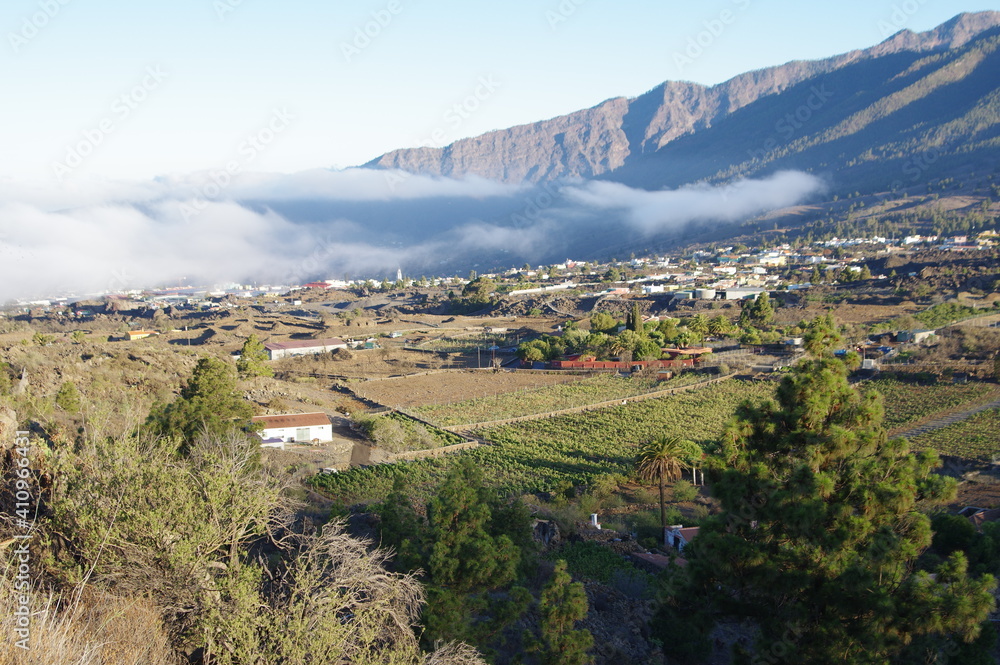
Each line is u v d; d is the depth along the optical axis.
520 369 136.75
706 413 95.62
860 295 188.75
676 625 29.25
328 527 20.53
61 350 91.44
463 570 25.55
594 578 38.59
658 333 146.50
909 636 18.16
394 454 75.12
